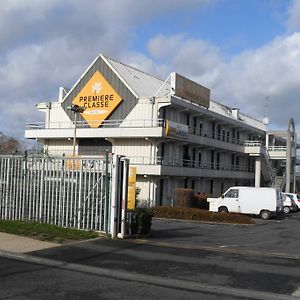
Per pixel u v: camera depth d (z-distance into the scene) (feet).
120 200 47.06
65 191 49.21
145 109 128.88
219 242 52.70
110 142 134.31
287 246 51.34
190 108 137.39
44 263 33.47
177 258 36.42
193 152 151.53
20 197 52.06
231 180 183.52
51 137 140.26
